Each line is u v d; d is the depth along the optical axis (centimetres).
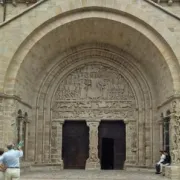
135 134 3291
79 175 2655
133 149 3275
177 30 2714
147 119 3238
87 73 3388
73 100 3356
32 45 2777
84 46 3300
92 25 2919
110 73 3381
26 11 2762
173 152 2622
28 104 3114
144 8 2753
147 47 2908
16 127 2789
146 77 3266
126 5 2761
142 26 2784
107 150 3419
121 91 3350
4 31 2734
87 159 3272
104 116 3322
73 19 2806
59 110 3347
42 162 3222
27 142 3128
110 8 2766
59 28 2830
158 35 2748
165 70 2814
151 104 3234
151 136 3192
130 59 3291
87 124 3316
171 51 2714
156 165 2878
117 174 2789
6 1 3089
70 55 3319
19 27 2745
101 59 3362
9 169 1647
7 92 2705
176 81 2686
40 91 3275
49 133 3288
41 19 2756
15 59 2744
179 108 2639
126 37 2997
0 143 2633
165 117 2889
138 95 3303
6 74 2702
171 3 3034
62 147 3362
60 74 3353
